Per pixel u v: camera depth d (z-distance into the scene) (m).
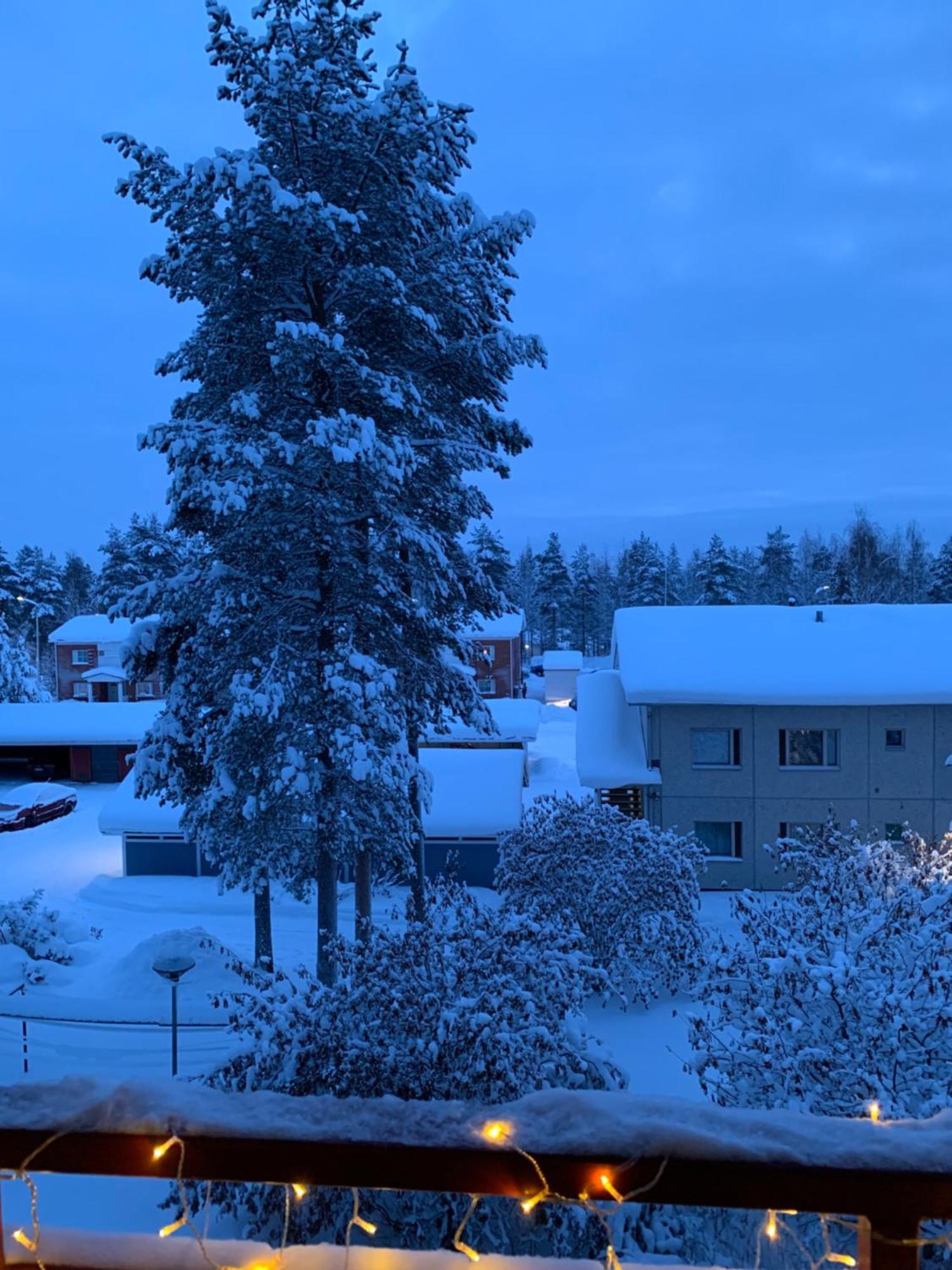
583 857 18.48
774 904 11.73
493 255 18.33
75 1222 8.99
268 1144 1.70
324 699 17.16
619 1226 7.92
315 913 26.14
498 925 10.98
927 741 26.95
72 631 61.31
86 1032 16.72
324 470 16.41
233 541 16.84
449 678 19.83
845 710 27.17
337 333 16.52
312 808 17.11
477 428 19.89
